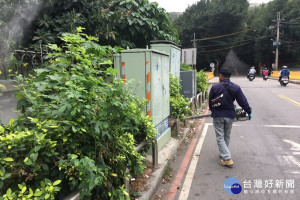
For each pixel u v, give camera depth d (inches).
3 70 142.1
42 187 74.5
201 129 306.8
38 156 80.4
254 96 589.9
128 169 124.0
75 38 106.9
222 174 176.9
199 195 149.7
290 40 1925.4
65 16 234.1
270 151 220.4
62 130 85.7
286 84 847.1
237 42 2169.0
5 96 130.8
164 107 219.9
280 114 380.8
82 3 247.1
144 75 183.6
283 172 177.5
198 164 195.6
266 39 1993.1
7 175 71.2
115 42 274.4
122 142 112.3
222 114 187.8
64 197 88.7
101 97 104.3
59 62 107.7
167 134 227.9
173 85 273.4
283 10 1966.0
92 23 248.1
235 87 185.9
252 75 1181.7
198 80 474.6
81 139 94.7
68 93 86.6
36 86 94.9
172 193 152.3
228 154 188.9
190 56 532.7
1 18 191.5
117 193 107.0
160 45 293.4
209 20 2086.6
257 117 363.6
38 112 96.7
